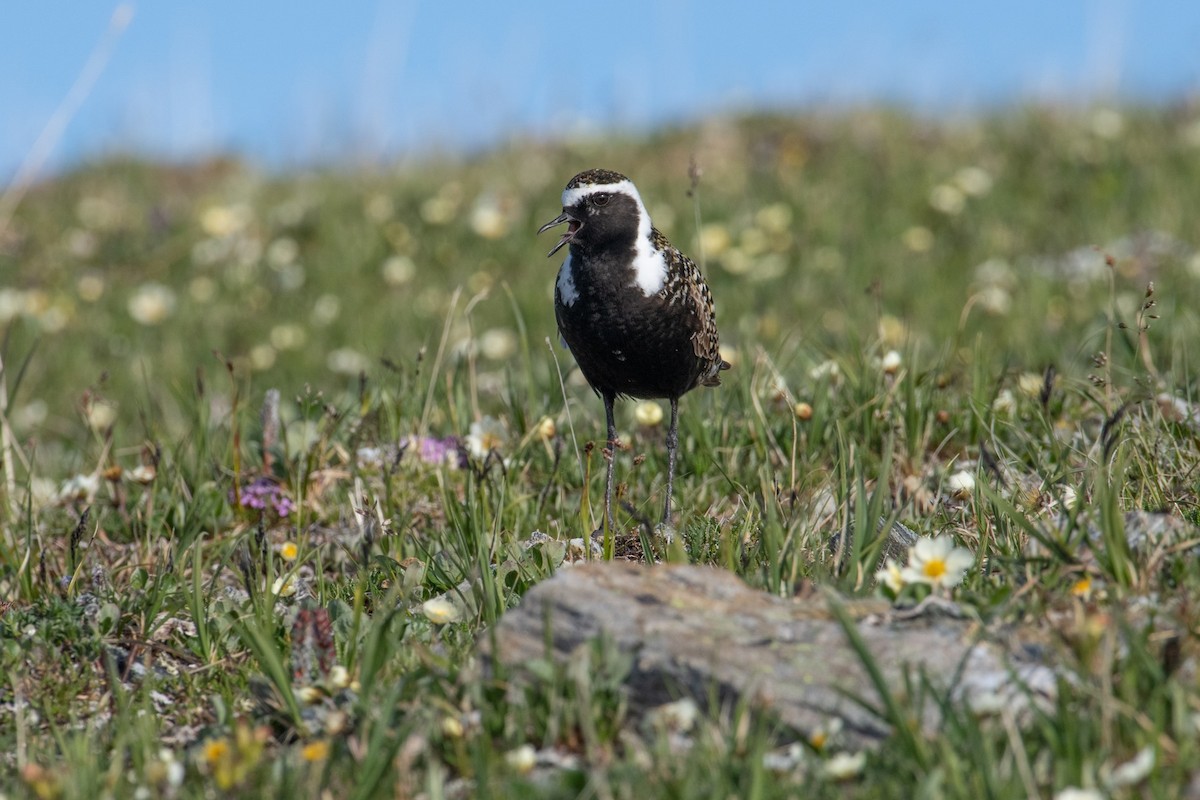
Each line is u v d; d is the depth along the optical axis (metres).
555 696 6.93
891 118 30.95
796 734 6.76
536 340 19.34
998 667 6.95
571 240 11.15
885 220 24.50
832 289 21.33
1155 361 14.09
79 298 24.08
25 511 11.98
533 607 7.56
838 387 13.31
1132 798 5.97
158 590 9.51
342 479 12.14
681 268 11.41
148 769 6.80
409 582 9.31
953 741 6.42
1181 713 6.21
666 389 11.62
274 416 12.36
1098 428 11.90
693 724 6.87
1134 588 7.68
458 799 6.58
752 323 18.81
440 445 12.20
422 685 7.41
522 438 12.55
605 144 31.59
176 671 8.77
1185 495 9.50
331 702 7.61
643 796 6.23
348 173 31.64
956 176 25.69
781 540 8.78
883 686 6.39
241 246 25.83
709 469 12.02
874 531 8.77
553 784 6.45
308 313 22.64
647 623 7.32
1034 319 18.27
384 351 15.73
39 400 19.86
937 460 11.59
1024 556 8.27
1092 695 6.48
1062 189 24.91
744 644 7.20
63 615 9.14
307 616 8.04
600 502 11.51
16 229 27.70
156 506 11.76
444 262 24.28
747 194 26.59
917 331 18.08
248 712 8.00
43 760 7.41
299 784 6.61
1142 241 21.31
